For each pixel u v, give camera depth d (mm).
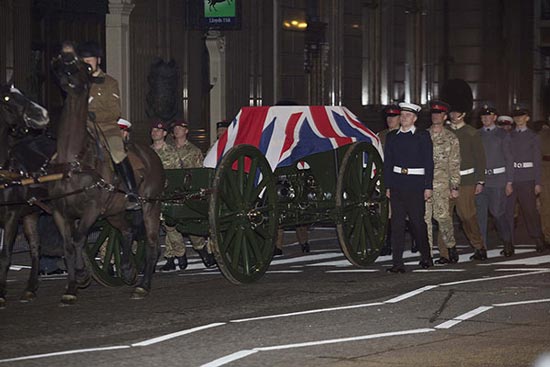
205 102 66375
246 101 69500
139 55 58781
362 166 39375
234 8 61938
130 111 58062
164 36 60469
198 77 64125
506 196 42812
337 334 26859
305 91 77750
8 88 30844
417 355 24578
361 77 86375
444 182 39875
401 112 38031
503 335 26672
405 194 37844
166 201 34500
